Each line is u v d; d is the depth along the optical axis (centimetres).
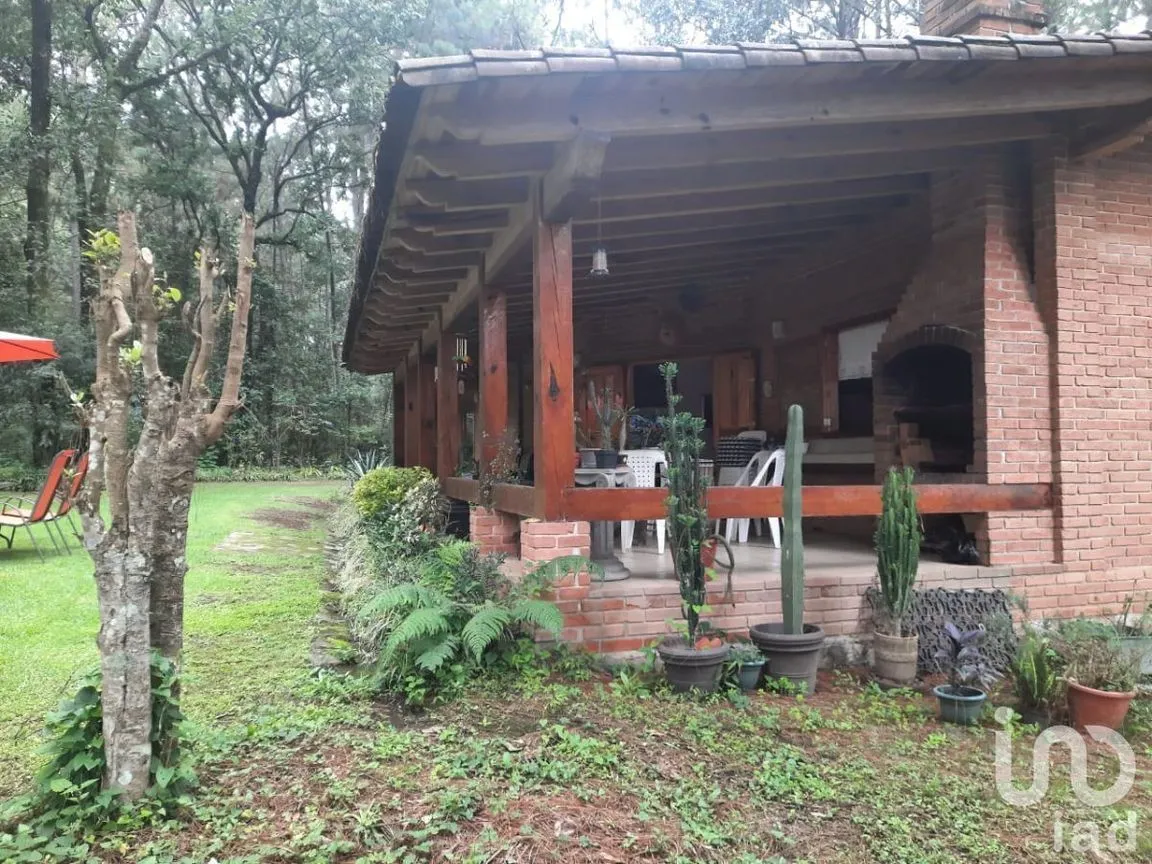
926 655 518
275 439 2553
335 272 2711
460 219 565
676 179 512
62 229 2278
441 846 272
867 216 743
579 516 490
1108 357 602
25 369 1814
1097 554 596
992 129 540
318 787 313
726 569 562
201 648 523
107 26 2256
